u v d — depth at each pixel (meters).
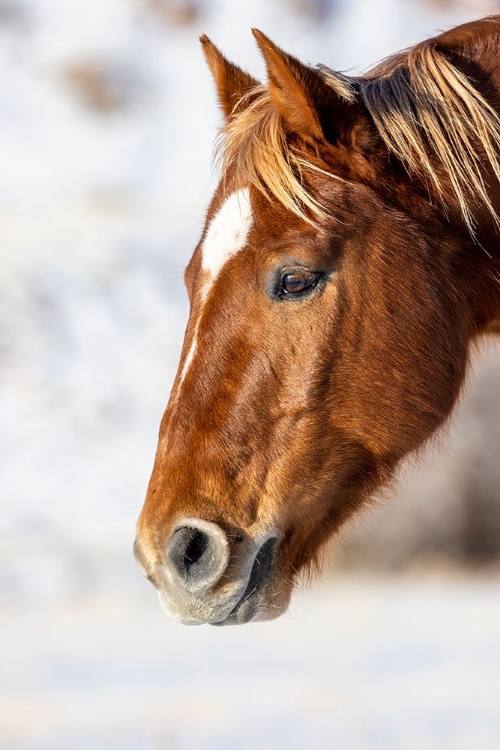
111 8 54.47
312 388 5.87
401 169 6.12
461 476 21.88
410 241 6.02
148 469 22.78
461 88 6.05
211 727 10.08
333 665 13.26
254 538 5.84
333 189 5.94
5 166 43.38
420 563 21.55
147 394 25.28
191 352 5.93
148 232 33.50
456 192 6.07
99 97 48.84
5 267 30.06
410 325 5.99
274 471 5.87
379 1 49.62
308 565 6.23
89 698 11.62
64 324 27.67
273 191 5.87
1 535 20.34
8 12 54.50
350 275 5.89
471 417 22.17
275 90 5.93
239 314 5.85
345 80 6.19
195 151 44.97
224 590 5.76
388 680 12.10
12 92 48.94
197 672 13.15
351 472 6.08
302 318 5.85
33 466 22.62
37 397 24.75
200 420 5.84
